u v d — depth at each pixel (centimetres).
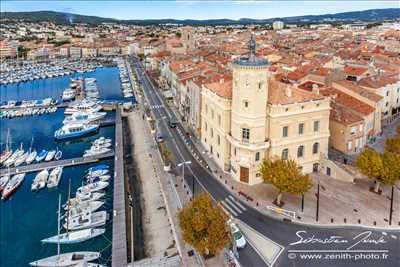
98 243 7394
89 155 11738
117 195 8556
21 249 7362
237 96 8175
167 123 13950
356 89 11175
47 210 8756
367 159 7531
